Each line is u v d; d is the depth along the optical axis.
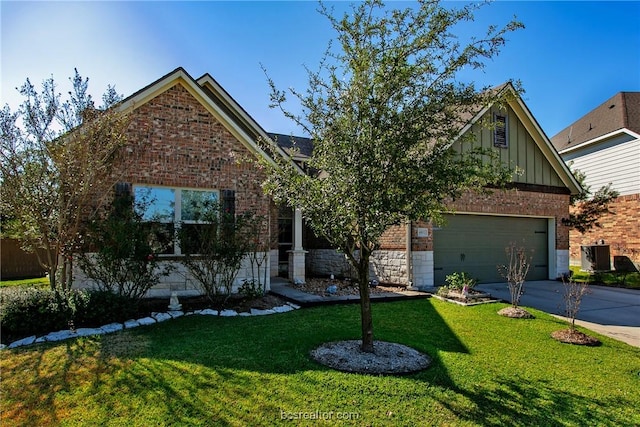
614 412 4.12
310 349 5.76
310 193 5.17
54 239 7.73
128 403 4.03
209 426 3.62
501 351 6.00
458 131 5.21
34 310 6.49
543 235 14.73
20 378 4.64
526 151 14.20
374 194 4.72
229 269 9.06
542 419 3.93
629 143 17.25
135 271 7.60
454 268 12.75
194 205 9.59
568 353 6.04
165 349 5.65
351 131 5.04
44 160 7.21
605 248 16.23
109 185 8.46
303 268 12.24
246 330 6.77
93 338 6.21
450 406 4.12
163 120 9.30
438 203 5.16
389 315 8.27
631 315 9.02
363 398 4.20
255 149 10.19
